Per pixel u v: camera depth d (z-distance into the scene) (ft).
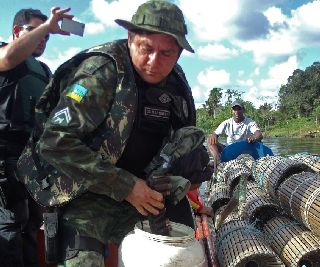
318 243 11.82
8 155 9.99
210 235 12.77
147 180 8.57
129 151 8.93
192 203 13.52
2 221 9.33
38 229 10.24
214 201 20.18
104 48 8.25
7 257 9.14
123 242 8.18
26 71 10.51
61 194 8.28
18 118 10.20
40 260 10.14
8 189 9.83
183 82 9.46
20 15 11.09
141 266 7.73
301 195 12.67
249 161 23.68
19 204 10.07
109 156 8.18
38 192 8.50
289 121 267.18
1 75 10.19
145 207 8.25
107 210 8.83
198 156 10.19
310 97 294.46
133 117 8.20
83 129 7.80
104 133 8.10
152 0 8.24
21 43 9.55
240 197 14.34
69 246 8.27
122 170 8.13
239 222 14.32
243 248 11.82
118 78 8.09
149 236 7.87
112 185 8.04
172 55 8.27
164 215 8.50
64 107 7.84
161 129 9.09
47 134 7.79
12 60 9.61
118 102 8.07
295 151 95.50
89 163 7.80
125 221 9.20
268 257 11.60
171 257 7.66
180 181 8.89
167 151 8.93
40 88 10.77
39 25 10.49
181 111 9.39
